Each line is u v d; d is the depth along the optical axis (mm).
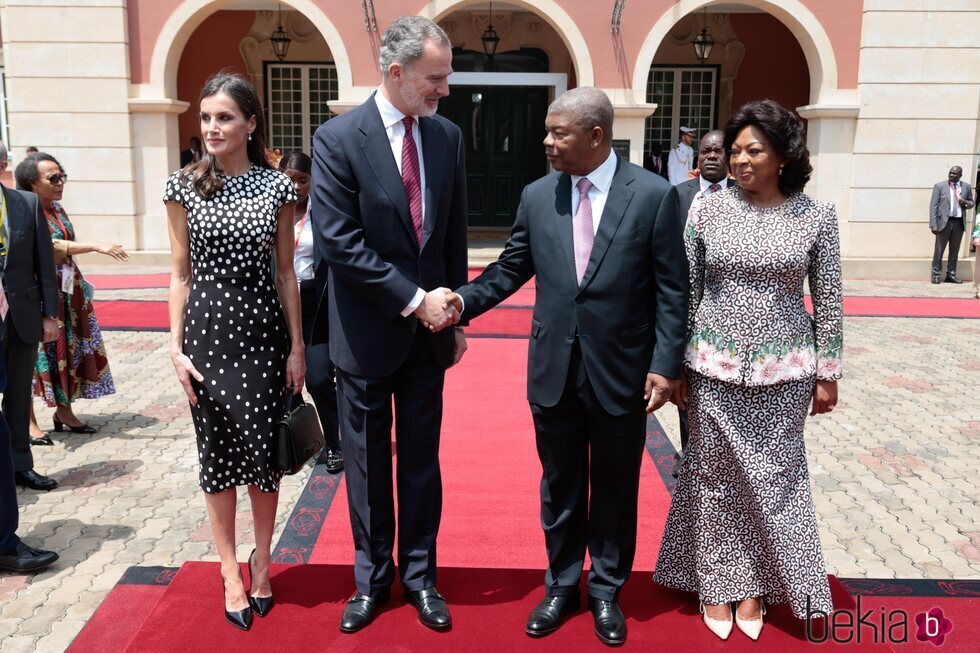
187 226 2889
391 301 2736
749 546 2873
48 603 3338
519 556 3703
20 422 4484
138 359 7359
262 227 2854
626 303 2785
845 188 13016
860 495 4555
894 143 12852
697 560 2934
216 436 2914
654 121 16000
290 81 15867
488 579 3266
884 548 3912
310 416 3020
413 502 2979
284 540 3881
